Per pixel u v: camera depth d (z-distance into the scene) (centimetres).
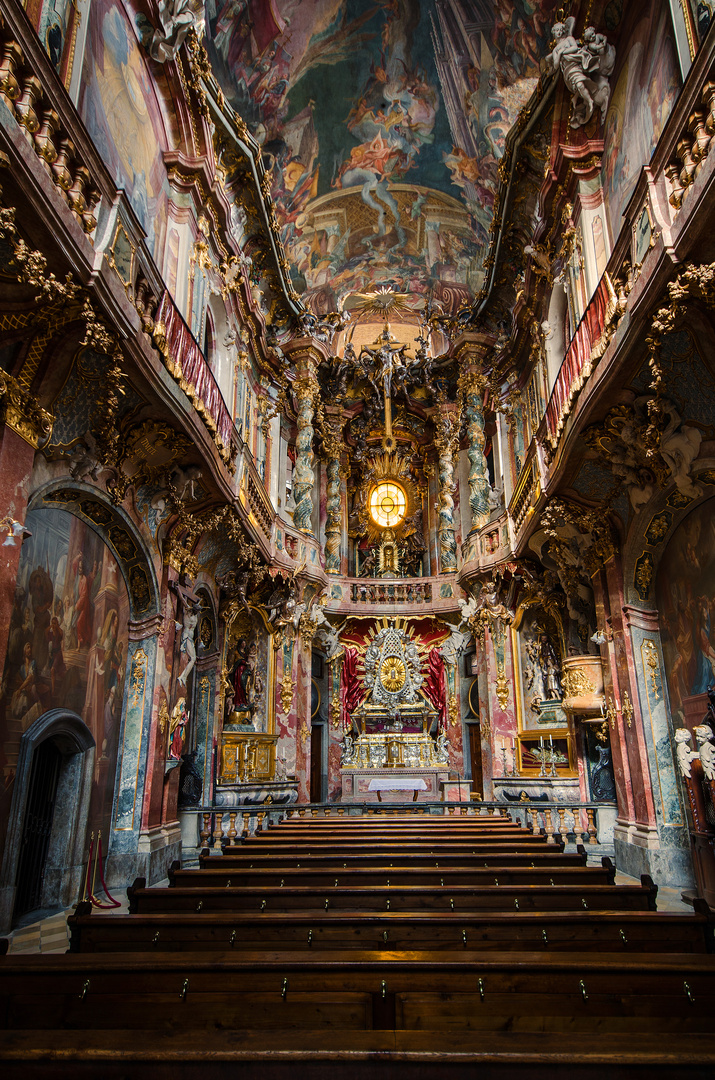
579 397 1080
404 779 2208
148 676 1201
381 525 2616
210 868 822
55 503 972
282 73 1706
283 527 2055
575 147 1303
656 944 497
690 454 978
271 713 1945
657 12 996
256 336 1927
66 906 977
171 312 1091
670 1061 300
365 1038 322
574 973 402
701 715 1052
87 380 878
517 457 1998
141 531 1176
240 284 1675
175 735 1277
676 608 1147
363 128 1978
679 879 1077
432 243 2339
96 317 811
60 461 919
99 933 515
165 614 1250
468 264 2319
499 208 1722
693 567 1085
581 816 1336
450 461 2461
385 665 2362
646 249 864
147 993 402
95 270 761
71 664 1002
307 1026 392
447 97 1817
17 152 606
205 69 1320
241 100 1664
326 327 2409
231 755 1752
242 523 1537
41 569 927
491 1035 324
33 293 732
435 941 506
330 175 2103
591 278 1245
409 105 1898
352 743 2323
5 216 632
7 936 816
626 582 1231
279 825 1248
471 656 2298
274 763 1922
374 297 2552
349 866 826
